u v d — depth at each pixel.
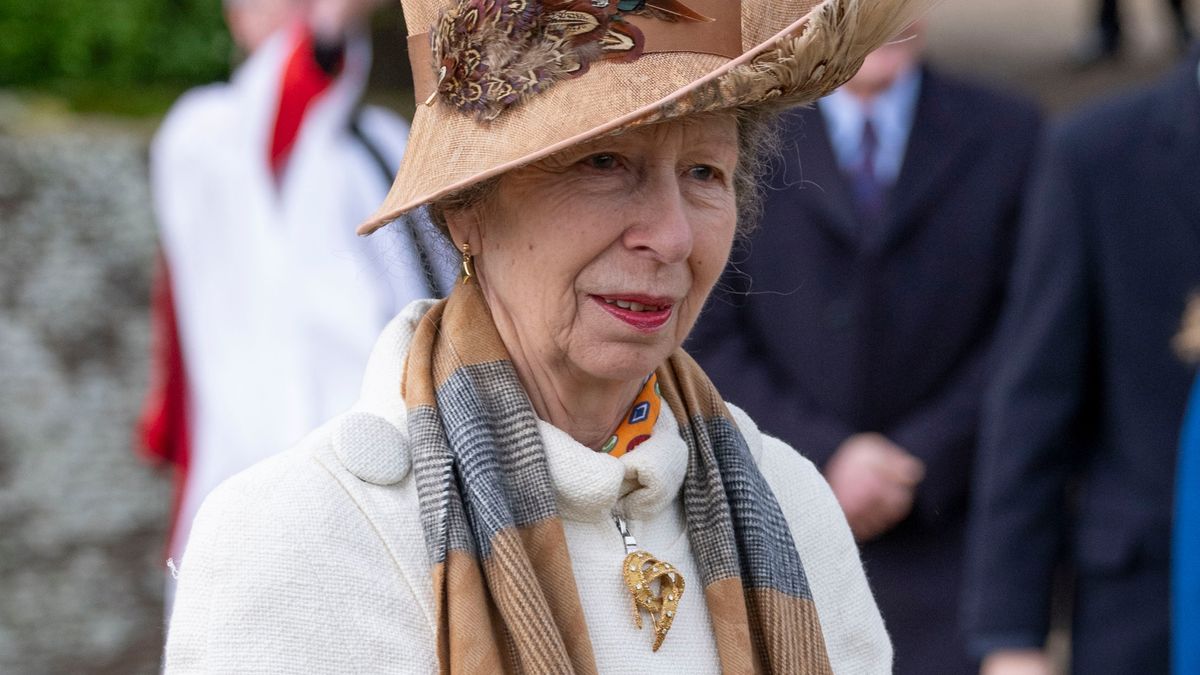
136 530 30.50
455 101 7.84
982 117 19.19
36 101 36.31
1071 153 16.52
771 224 18.59
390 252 8.98
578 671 7.65
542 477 7.95
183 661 7.52
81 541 30.20
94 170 32.44
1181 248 15.98
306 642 7.48
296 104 20.20
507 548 7.57
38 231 31.91
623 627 8.06
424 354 8.29
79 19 37.00
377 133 20.44
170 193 20.36
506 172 7.89
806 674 8.30
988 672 16.89
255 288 20.08
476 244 8.23
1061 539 16.91
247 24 21.12
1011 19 47.34
